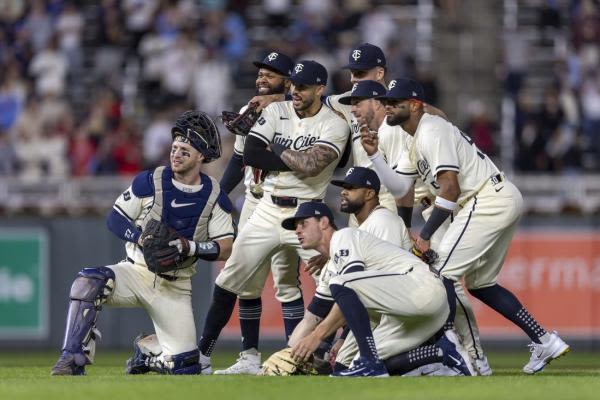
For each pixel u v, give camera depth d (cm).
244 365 3347
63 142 6412
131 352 5191
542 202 5444
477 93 6856
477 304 5184
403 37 7019
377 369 2678
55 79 6831
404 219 3120
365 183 2905
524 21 7019
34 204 5650
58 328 5403
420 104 2984
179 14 6962
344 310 2669
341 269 2716
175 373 3005
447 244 3034
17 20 7025
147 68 6819
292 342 2997
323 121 3244
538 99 6638
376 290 2692
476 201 3033
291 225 2925
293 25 6975
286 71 3328
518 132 6100
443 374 2830
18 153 6431
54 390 2375
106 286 2898
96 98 6738
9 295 5416
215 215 2992
